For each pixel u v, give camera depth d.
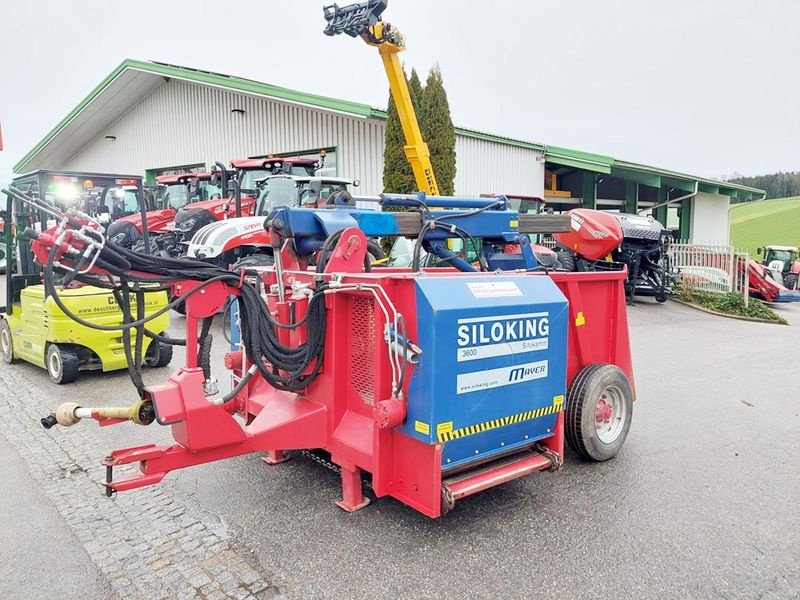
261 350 3.42
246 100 17.22
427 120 12.92
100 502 3.76
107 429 5.09
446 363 3.11
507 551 3.23
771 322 12.41
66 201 8.04
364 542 3.29
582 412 4.23
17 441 4.82
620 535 3.42
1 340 7.83
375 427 3.26
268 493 3.88
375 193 14.50
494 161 16.91
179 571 3.01
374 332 3.43
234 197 11.77
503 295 3.42
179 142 19.81
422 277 3.20
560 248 13.88
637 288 13.73
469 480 3.39
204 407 3.17
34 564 3.07
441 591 2.87
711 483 4.14
